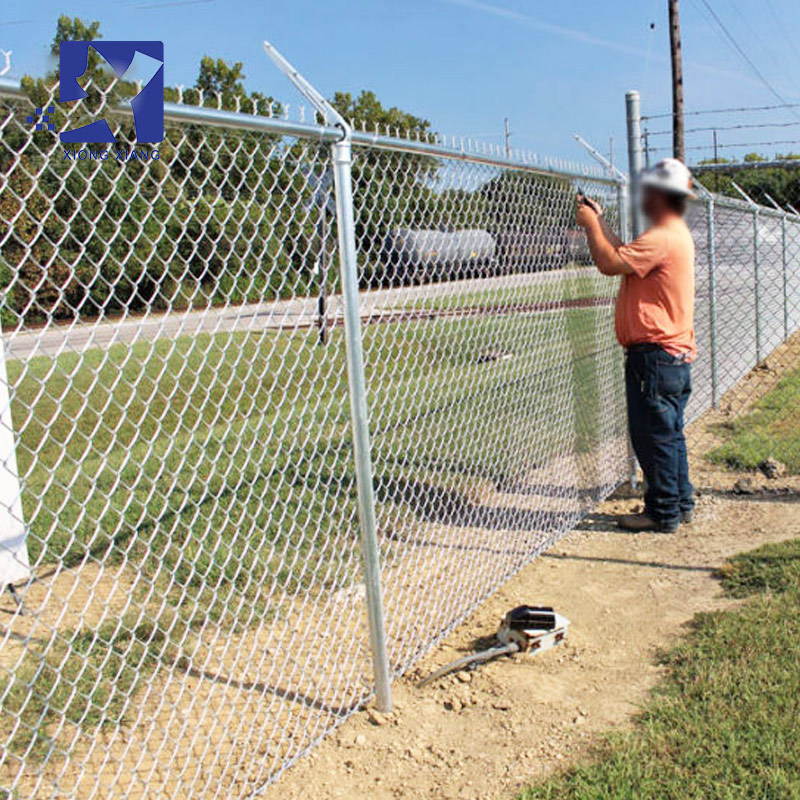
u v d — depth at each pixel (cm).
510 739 297
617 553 474
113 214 262
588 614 397
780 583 404
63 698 313
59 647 355
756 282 978
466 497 554
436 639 362
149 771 275
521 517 519
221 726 300
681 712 297
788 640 340
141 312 286
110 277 275
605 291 580
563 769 274
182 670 338
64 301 222
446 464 568
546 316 529
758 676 314
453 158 363
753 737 276
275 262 297
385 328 421
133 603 401
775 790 248
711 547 470
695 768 264
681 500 513
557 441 550
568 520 512
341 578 431
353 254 288
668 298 466
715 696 304
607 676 337
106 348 250
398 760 287
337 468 602
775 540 470
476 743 296
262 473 594
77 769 274
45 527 496
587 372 547
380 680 314
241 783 270
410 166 360
